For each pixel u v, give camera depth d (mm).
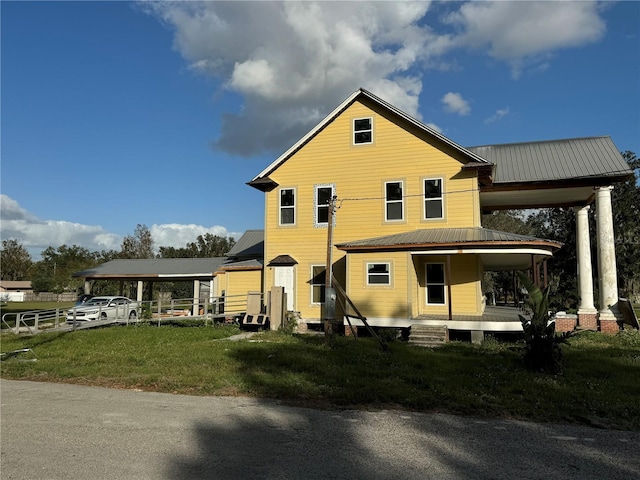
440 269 16828
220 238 59125
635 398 7180
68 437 5473
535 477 4344
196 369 9484
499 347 12922
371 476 4324
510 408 6684
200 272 24703
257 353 11367
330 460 4730
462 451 5023
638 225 32156
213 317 20125
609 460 4785
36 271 77438
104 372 9344
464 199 16953
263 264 21234
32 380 9016
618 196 32438
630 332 14688
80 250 84062
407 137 17984
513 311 18391
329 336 14242
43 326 19344
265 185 19859
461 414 6508
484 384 8102
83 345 13500
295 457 4809
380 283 15891
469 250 14672
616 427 5926
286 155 19500
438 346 13359
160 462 4664
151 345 13367
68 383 8711
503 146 20953
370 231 18062
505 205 21766
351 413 6523
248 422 6086
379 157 18281
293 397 7426
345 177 18703
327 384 8156
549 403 6918
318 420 6176
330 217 14875
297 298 18828
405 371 9211
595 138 19359
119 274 25594
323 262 18672
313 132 19219
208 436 5504
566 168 17422
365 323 13203
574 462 4727
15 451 5004
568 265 33125
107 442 5285
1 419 6254
